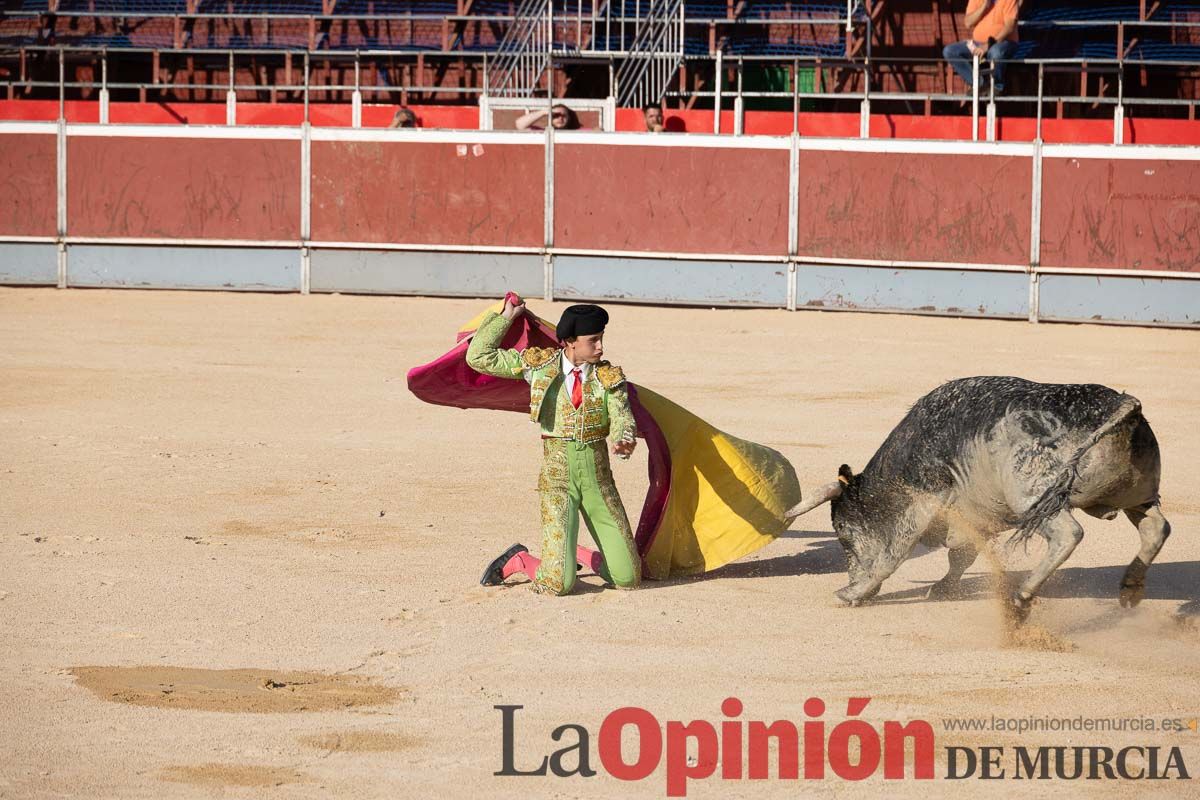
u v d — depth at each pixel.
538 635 16.22
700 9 68.94
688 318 54.69
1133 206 55.41
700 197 58.06
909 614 17.25
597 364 17.95
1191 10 67.25
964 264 56.66
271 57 70.50
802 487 24.73
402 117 62.50
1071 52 67.81
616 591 18.36
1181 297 55.34
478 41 69.94
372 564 19.45
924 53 68.50
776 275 57.91
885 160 56.78
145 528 21.47
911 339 49.41
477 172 59.28
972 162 56.31
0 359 40.56
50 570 18.89
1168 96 67.31
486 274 59.62
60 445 28.38
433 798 11.49
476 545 20.66
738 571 19.62
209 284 60.97
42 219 61.12
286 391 35.97
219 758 12.29
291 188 60.22
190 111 66.19
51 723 13.12
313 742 12.73
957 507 16.80
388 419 32.19
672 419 19.22
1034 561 20.02
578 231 58.91
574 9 68.31
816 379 39.25
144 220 60.81
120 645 15.67
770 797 11.61
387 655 15.41
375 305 56.72
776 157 57.47
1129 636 16.30
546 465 18.03
